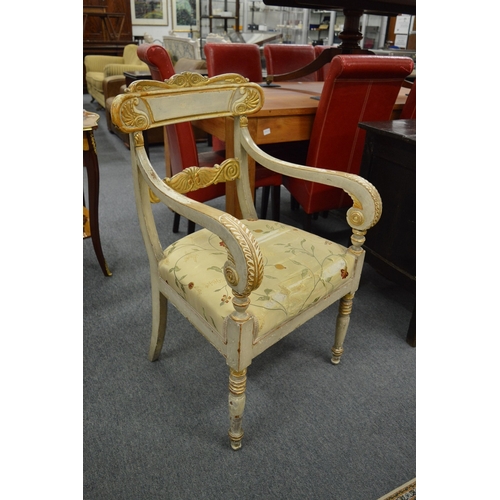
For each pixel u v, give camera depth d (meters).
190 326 1.44
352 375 1.27
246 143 1.16
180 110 0.99
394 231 1.39
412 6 2.14
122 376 1.23
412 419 1.12
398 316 1.55
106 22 6.00
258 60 2.46
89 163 1.47
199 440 1.04
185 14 6.45
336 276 1.03
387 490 0.94
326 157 1.59
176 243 1.10
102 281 1.67
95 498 0.91
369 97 1.50
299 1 2.08
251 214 1.25
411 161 1.26
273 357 1.33
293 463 1.00
